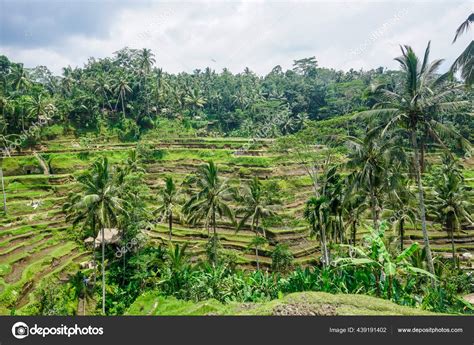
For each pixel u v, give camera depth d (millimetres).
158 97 86812
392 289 17312
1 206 46531
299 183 50938
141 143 68188
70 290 31656
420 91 20141
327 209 28344
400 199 27578
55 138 70500
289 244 40812
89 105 76562
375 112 20844
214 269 28438
